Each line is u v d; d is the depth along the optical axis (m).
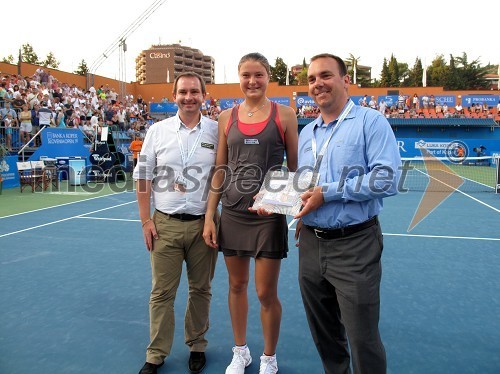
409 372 3.23
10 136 15.65
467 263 6.03
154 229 3.30
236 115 3.09
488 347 3.62
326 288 2.67
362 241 2.46
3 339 3.75
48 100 18.78
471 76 75.00
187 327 3.39
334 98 2.53
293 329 3.98
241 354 3.28
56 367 3.30
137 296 4.79
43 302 4.59
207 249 3.36
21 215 9.82
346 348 2.86
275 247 3.03
